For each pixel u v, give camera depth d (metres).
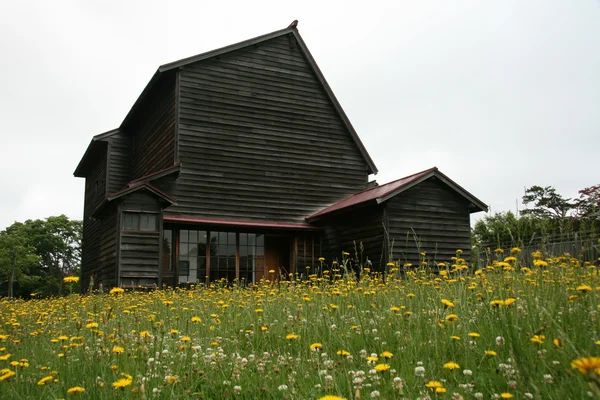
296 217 20.05
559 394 3.13
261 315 6.74
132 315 7.14
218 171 18.94
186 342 5.22
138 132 23.27
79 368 4.33
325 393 3.54
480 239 24.72
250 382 4.06
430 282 7.55
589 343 3.84
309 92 21.06
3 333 6.25
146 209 16.12
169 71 18.86
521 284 5.93
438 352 4.36
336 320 5.79
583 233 6.96
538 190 25.91
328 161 21.00
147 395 3.68
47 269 58.25
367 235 17.52
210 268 18.34
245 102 19.78
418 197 17.38
